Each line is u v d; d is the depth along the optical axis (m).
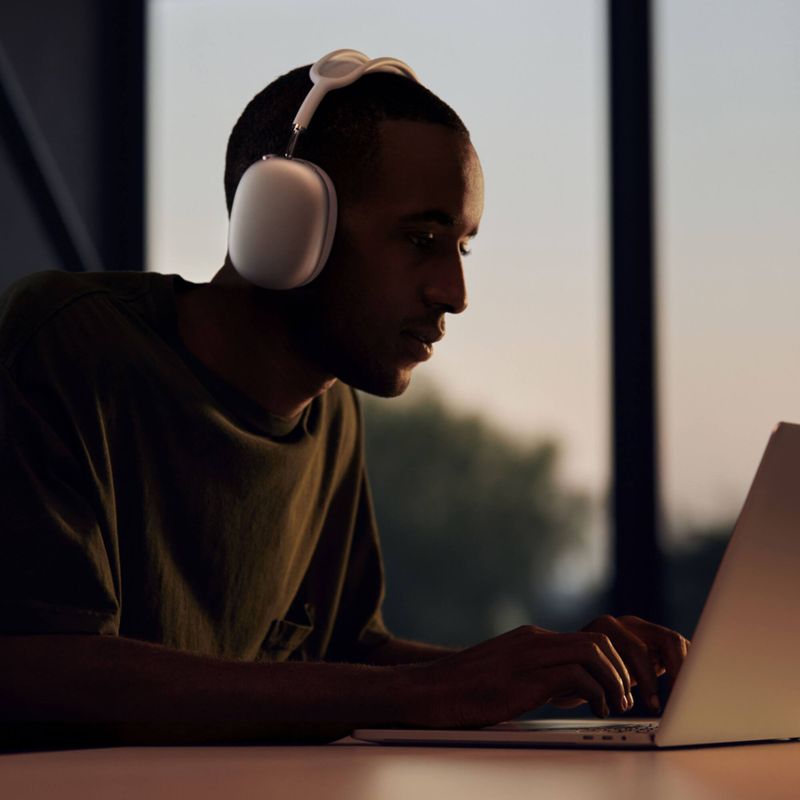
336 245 1.22
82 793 0.58
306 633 1.49
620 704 0.94
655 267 2.69
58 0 2.79
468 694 0.94
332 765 0.72
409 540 2.70
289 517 1.38
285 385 1.32
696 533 2.64
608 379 2.68
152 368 1.24
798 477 0.81
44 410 1.13
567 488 2.67
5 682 0.98
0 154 2.67
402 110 1.23
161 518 1.25
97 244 2.91
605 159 2.72
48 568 1.04
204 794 0.58
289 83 1.30
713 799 0.57
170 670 0.97
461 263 1.25
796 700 0.91
